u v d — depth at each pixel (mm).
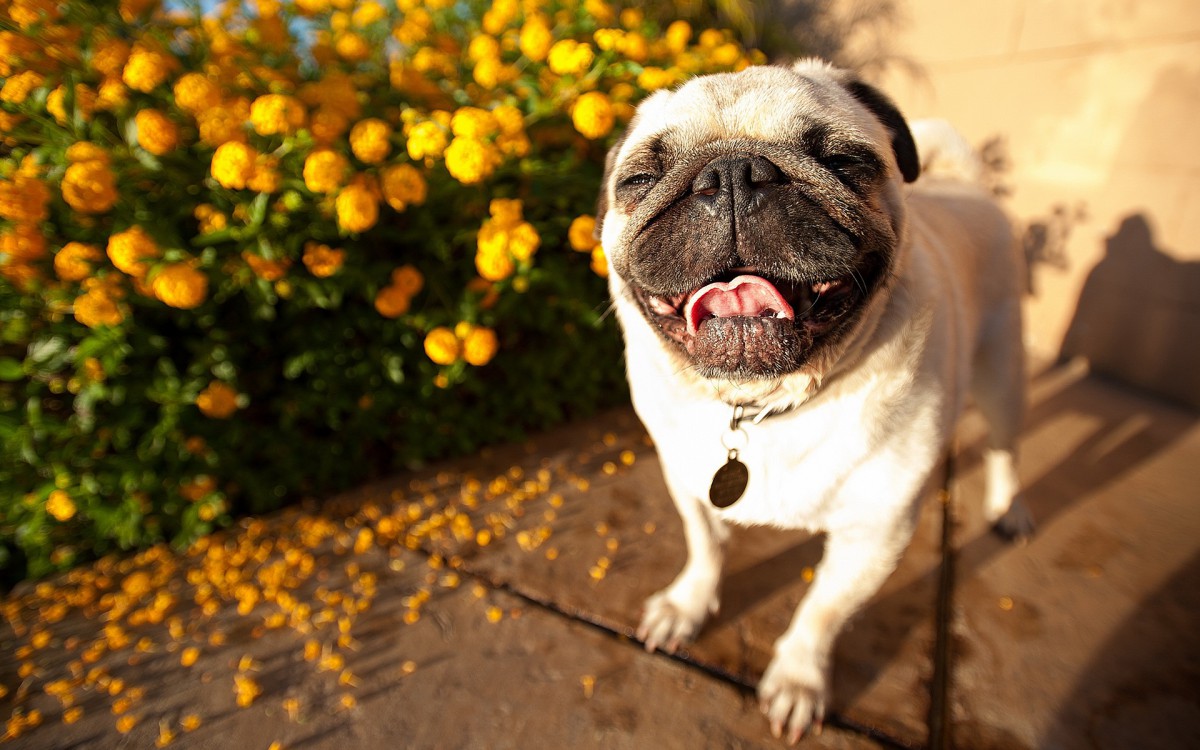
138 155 568
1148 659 535
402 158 640
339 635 582
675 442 496
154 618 595
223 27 663
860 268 408
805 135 413
